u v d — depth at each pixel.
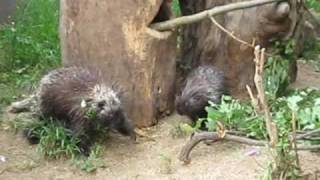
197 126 6.80
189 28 8.16
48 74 7.27
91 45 7.27
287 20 7.50
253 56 7.71
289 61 8.12
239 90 7.82
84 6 7.19
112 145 7.00
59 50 9.37
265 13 7.39
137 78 7.18
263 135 6.62
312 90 7.59
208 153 6.71
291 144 5.85
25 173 6.60
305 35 9.49
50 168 6.68
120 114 6.82
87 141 6.89
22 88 8.70
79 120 6.82
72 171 6.61
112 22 7.09
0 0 10.89
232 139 6.37
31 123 7.17
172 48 7.41
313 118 6.58
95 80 6.98
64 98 6.91
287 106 6.89
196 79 7.33
